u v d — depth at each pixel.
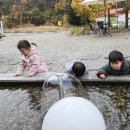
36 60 4.91
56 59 9.91
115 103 3.85
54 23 43.25
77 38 17.84
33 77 4.74
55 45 14.73
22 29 36.03
